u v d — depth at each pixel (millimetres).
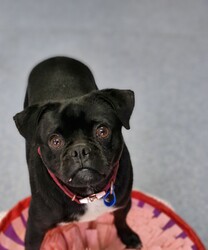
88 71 1177
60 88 1058
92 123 847
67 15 2027
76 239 1104
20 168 1374
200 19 1980
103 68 1729
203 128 1472
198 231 1221
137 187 1318
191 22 1964
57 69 1110
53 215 931
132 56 1788
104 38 1891
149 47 1835
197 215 1254
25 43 1865
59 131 847
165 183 1327
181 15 2008
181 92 1607
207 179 1331
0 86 1650
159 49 1823
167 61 1759
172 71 1709
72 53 1807
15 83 1664
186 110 1532
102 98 873
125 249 1123
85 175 840
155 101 1573
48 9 2066
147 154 1401
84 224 1146
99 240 1126
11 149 1424
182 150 1409
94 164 834
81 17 2016
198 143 1429
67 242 1104
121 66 1738
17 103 1574
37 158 938
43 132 861
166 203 1227
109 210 984
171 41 1861
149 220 1169
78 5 2092
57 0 2119
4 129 1484
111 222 1146
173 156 1394
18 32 1924
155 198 1232
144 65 1742
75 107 851
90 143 842
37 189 928
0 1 2107
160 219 1165
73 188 900
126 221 1147
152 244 1125
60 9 2066
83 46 1849
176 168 1362
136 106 1552
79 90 1062
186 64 1741
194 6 2068
